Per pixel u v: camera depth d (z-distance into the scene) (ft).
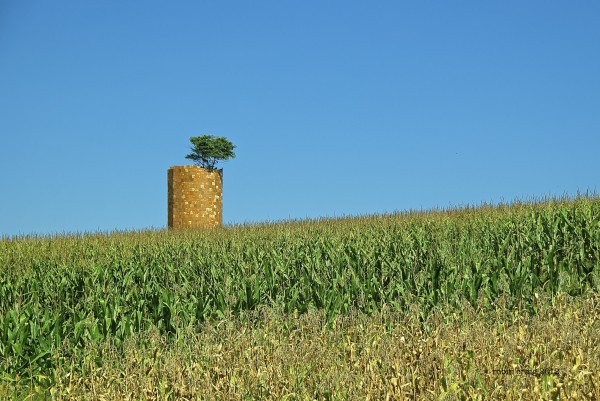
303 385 24.80
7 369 35.01
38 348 36.91
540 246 49.01
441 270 45.75
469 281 43.68
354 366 25.62
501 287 42.52
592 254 47.96
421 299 41.65
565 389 20.63
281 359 27.81
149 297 46.96
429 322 32.55
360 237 61.72
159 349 31.65
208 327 34.30
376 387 22.97
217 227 92.68
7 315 37.83
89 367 32.32
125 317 40.68
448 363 24.06
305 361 27.43
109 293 47.26
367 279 45.78
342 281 45.88
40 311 42.57
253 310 43.37
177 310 42.16
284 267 51.24
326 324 35.91
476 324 30.27
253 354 29.25
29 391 31.60
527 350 24.73
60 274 55.31
